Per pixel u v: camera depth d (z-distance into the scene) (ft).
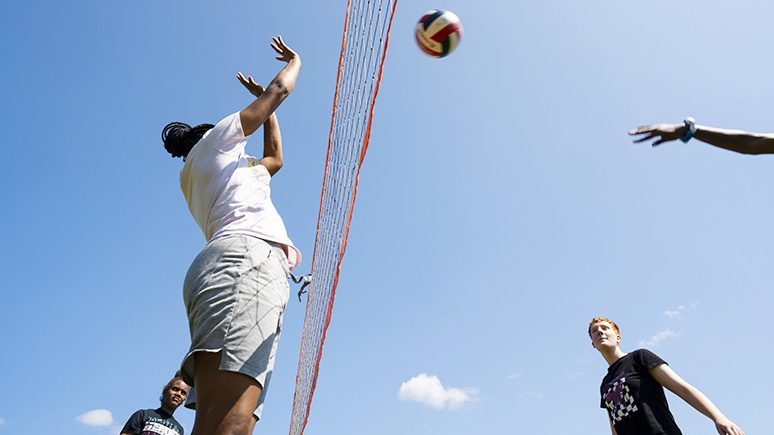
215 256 6.39
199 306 6.04
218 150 7.46
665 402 11.82
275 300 6.35
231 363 5.59
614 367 12.80
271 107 7.87
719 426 10.58
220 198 7.17
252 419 6.15
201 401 5.55
